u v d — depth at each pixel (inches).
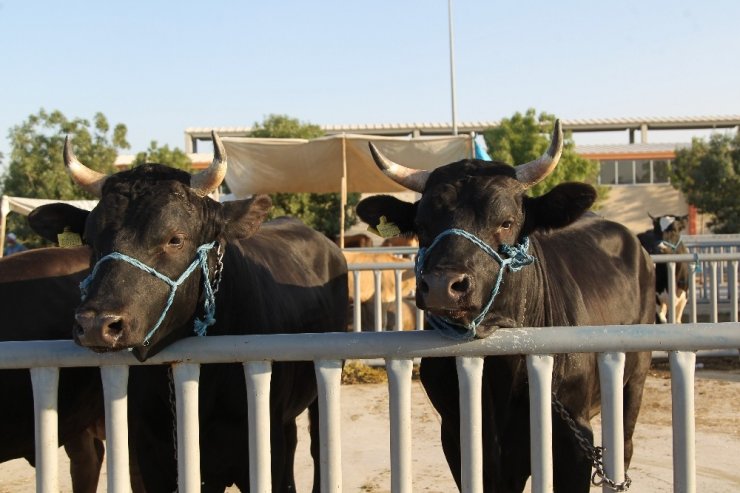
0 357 112.5
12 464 255.3
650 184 1723.7
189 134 1959.9
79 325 109.6
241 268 163.3
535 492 111.8
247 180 560.1
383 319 445.4
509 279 134.9
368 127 2009.1
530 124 1139.3
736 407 303.3
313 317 209.9
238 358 111.6
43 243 844.6
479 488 112.9
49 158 868.6
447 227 130.6
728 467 236.7
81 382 165.6
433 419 294.8
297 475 246.8
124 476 115.3
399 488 111.9
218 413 153.9
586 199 141.0
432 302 119.0
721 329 106.3
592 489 224.4
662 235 481.7
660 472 233.8
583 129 2176.4
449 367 154.7
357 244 839.7
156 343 120.0
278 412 168.4
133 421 153.4
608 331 108.7
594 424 281.1
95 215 126.4
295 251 223.1
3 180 885.8
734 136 1485.0
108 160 888.3
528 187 141.3
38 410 113.7
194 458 114.0
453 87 911.0
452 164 143.7
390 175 150.7
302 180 563.2
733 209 1443.2
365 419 297.6
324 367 111.0
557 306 165.2
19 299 163.8
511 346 110.1
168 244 124.3
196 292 131.2
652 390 334.0
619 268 210.4
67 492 231.5
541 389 110.3
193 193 132.2
